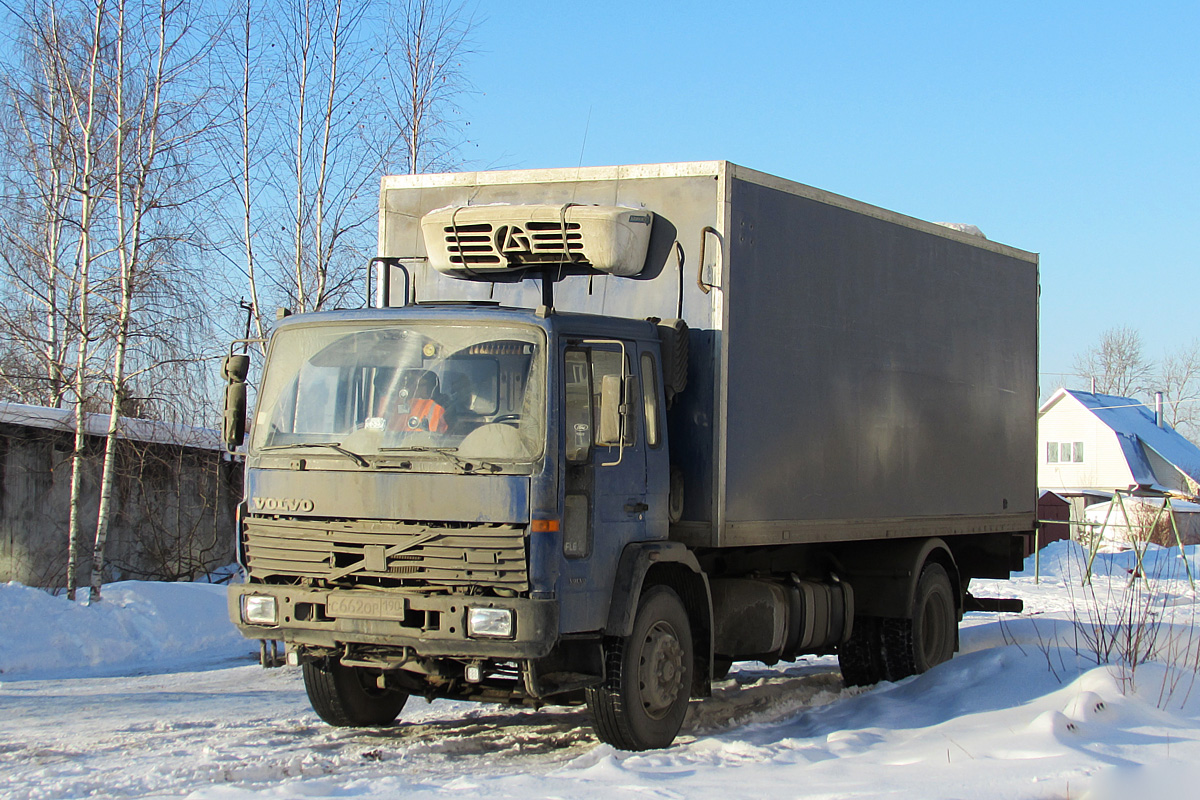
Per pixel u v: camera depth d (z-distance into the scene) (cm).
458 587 680
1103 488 6009
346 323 744
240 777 666
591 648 737
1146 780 627
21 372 1953
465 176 893
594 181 861
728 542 818
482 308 730
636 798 589
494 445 686
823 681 1128
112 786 635
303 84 2117
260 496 728
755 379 854
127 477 1970
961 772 649
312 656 768
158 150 1808
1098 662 994
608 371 746
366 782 635
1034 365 1287
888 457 1020
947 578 1146
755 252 858
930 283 1096
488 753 759
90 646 1438
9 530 1778
